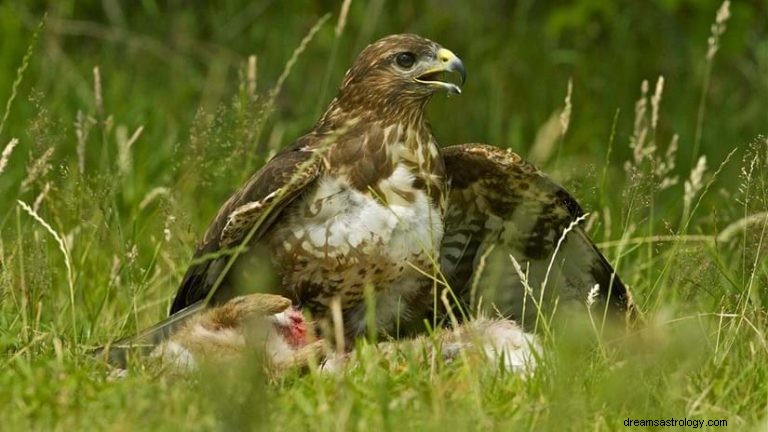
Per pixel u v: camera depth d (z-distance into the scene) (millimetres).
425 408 9711
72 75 17969
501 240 12695
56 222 13344
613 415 9875
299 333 11328
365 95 12148
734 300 12094
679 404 10164
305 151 11914
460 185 12484
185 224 13391
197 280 12023
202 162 14070
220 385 9367
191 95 18375
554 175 14688
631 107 19062
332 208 11828
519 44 19453
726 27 18922
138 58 18844
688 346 10727
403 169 11938
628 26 19516
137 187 15484
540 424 9617
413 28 19500
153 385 9961
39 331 11695
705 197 17250
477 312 12430
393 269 11945
